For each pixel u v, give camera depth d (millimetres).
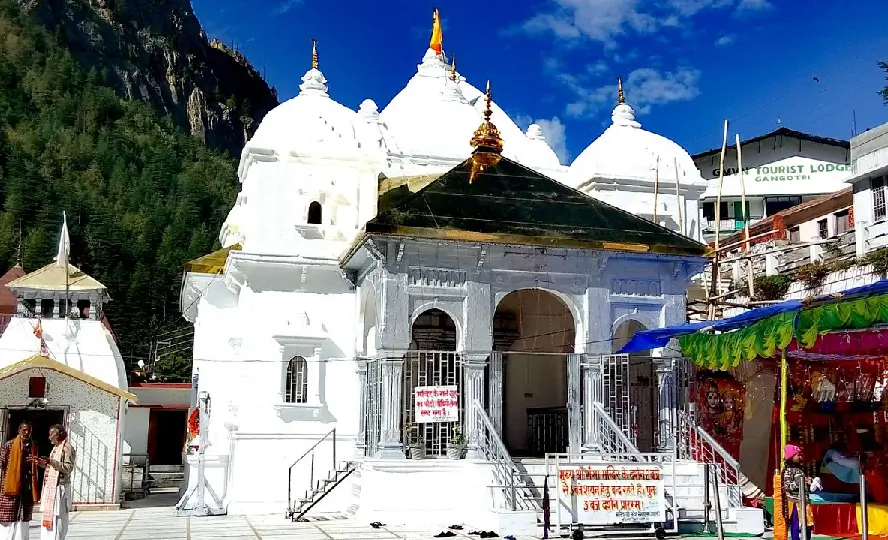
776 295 23000
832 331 12391
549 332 22547
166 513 19766
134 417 35344
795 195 43938
